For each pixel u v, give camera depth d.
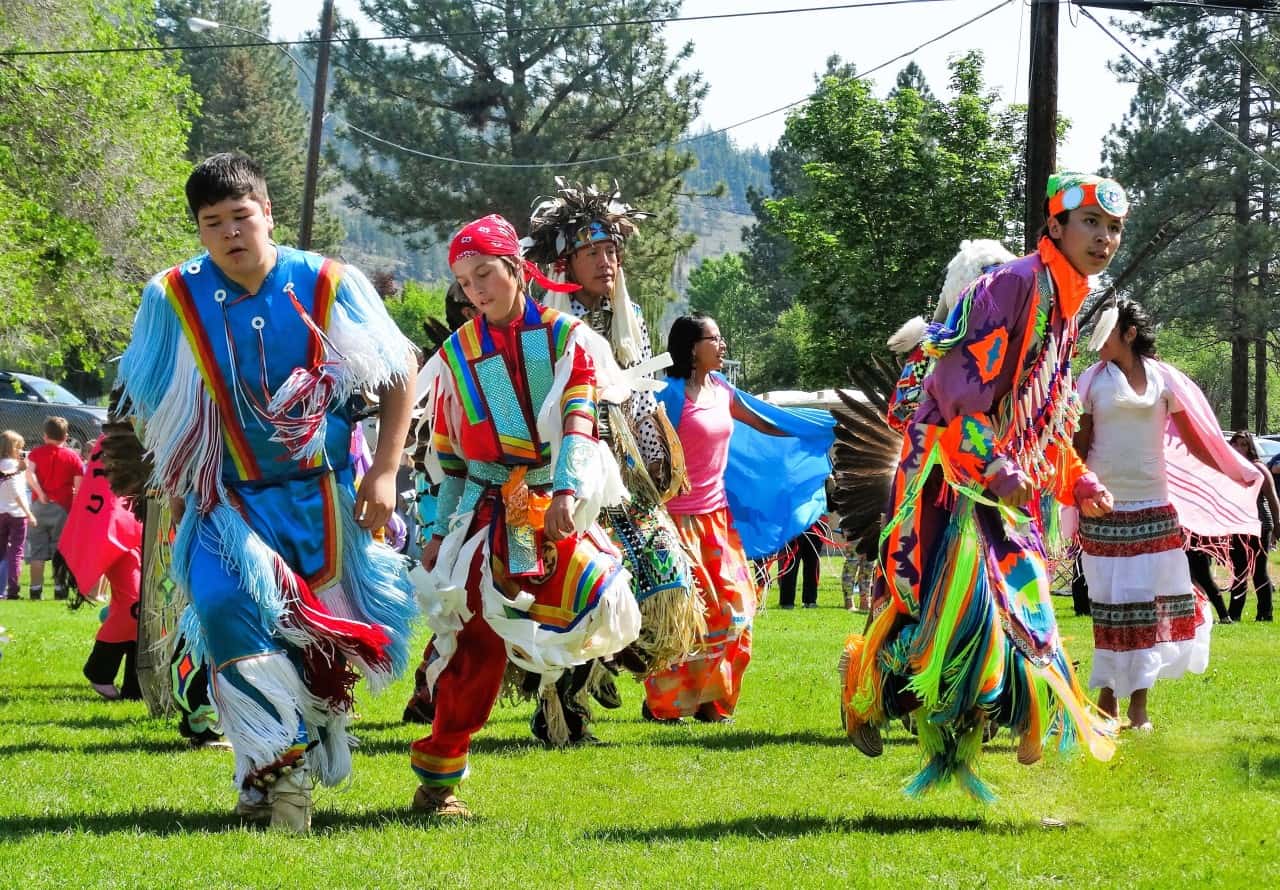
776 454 15.72
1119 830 8.20
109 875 6.84
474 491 8.73
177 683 11.08
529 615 8.56
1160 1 31.19
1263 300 80.62
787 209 64.38
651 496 11.95
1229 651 19.77
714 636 13.16
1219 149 80.94
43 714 12.93
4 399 51.75
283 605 7.90
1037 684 8.43
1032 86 30.66
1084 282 8.88
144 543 12.37
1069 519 12.80
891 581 8.62
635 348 12.25
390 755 10.98
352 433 9.27
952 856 7.57
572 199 12.03
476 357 8.68
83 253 47.53
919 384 10.02
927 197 60.88
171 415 8.15
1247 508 13.58
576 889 6.83
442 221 75.00
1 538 30.73
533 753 11.31
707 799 9.34
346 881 6.86
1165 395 12.78
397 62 74.94
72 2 49.41
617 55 75.56
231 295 8.19
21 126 48.72
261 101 121.06
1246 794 9.20
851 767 10.59
